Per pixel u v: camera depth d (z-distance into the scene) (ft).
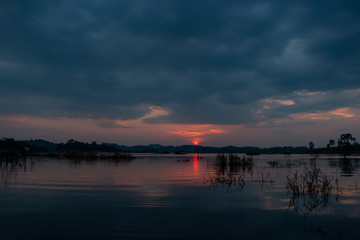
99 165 105.91
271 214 30.91
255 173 73.46
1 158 125.18
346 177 64.44
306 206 34.42
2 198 38.45
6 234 24.49
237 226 26.78
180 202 36.37
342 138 364.58
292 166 101.35
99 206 33.96
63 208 32.99
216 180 57.67
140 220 28.45
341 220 28.86
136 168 92.12
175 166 104.78
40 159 144.46
